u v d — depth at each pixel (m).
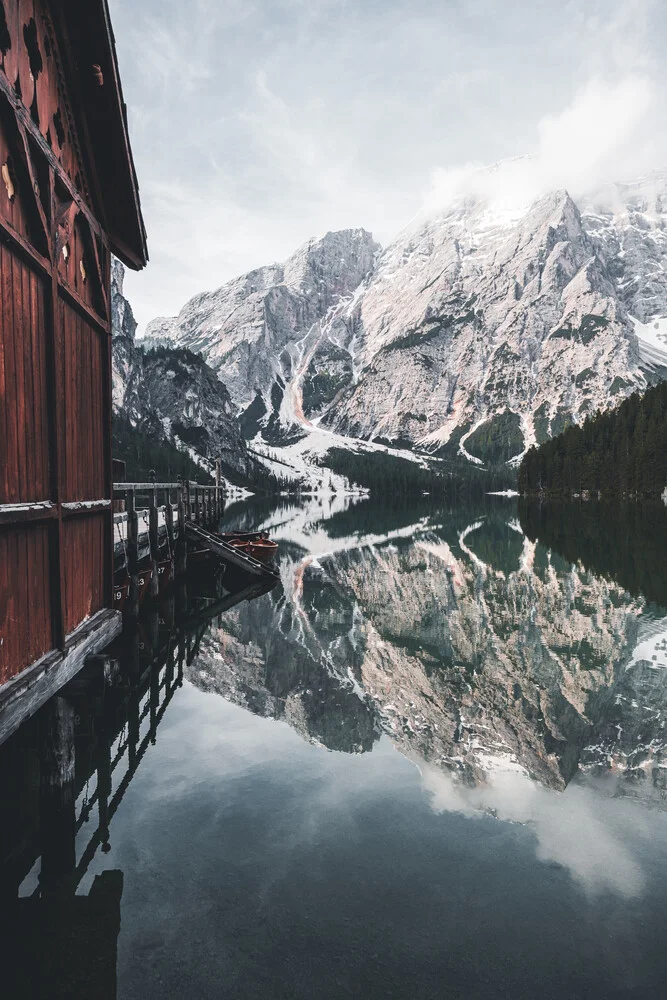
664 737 9.22
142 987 4.10
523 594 22.42
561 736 9.19
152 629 16.25
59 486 6.11
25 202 5.56
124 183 8.26
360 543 44.91
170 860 5.68
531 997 4.03
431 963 4.33
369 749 8.60
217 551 23.55
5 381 5.04
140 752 8.38
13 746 8.37
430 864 5.61
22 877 5.45
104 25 6.59
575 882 5.34
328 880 5.34
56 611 6.06
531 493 145.00
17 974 4.26
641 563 30.48
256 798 6.99
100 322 8.07
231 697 11.04
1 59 5.15
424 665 13.41
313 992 4.07
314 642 15.45
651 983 4.16
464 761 8.23
